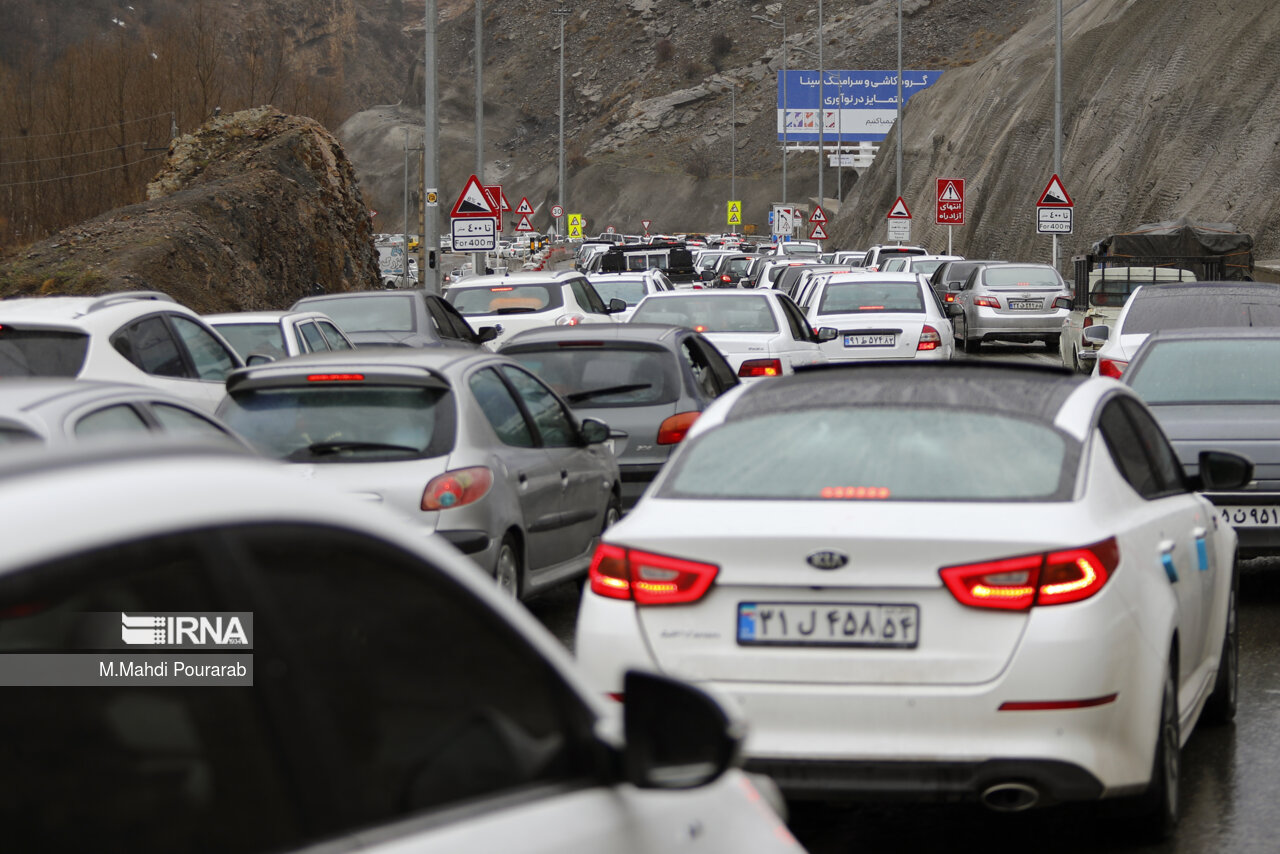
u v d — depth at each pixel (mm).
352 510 8594
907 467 21047
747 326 65438
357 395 34125
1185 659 23594
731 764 9344
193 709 7363
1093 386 23672
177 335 45656
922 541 19250
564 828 8898
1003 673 19078
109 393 25594
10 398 23281
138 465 7688
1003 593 19172
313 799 7648
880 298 87000
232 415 34031
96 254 109875
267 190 136875
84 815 6922
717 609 19984
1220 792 23875
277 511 8016
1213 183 199000
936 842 22094
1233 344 42969
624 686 9367
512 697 9211
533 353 48625
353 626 8234
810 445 21891
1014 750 18953
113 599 7074
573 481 39781
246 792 7426
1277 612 37938
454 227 111125
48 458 7578
